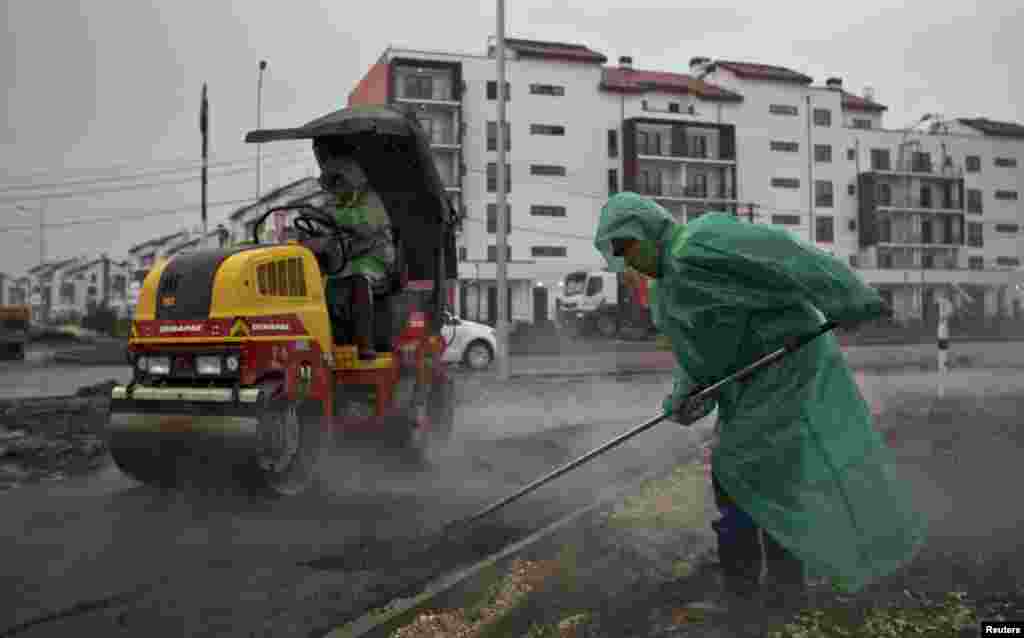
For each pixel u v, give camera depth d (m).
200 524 4.52
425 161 7.01
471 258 50.31
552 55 52.31
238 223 48.16
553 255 51.81
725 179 57.41
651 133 54.78
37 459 6.86
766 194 58.97
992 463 4.94
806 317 2.77
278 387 5.11
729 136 57.16
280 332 5.23
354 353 5.97
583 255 52.44
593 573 3.26
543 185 51.84
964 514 3.79
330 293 6.15
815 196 60.53
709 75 61.38
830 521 2.62
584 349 28.53
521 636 2.66
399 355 6.43
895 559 2.64
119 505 5.09
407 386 6.32
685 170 56.19
